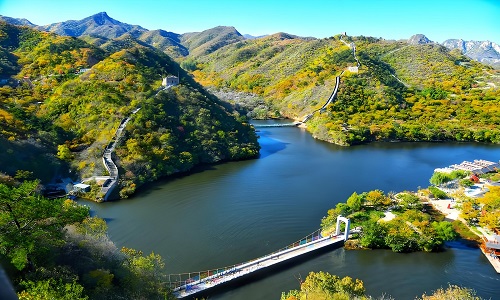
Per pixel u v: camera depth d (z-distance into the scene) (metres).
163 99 116.62
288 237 63.28
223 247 59.91
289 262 55.09
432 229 58.25
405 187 89.81
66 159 88.62
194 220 69.56
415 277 51.47
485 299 47.03
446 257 56.47
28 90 117.81
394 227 59.22
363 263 55.06
